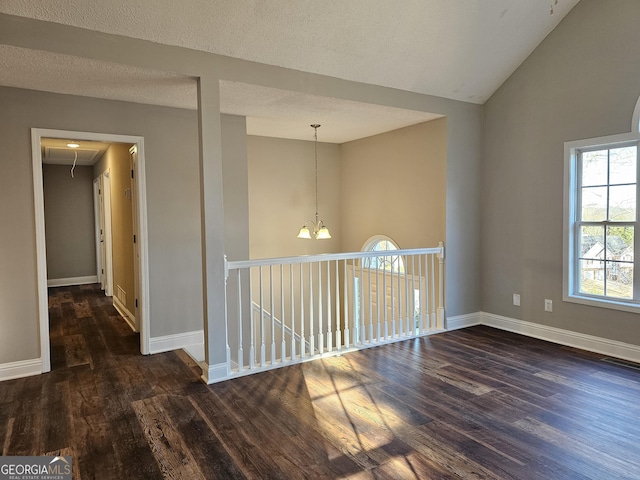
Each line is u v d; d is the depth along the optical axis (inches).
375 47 143.3
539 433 100.7
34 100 139.2
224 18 119.0
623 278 151.3
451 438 98.9
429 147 195.8
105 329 197.2
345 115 182.1
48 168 321.7
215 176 131.7
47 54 110.1
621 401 117.0
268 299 238.2
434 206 194.7
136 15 112.1
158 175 162.1
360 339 176.9
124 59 117.0
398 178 215.8
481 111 194.5
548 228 171.3
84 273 337.4
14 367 137.6
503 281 189.8
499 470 86.5
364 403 117.3
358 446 95.9
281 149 240.7
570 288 165.2
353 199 250.1
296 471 86.8
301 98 153.6
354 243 249.8
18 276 137.9
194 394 124.3
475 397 120.4
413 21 138.0
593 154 158.7
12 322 137.3
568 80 161.6
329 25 130.0
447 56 157.9
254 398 121.1
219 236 133.3
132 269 198.4
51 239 324.8
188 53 125.7
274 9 120.3
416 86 169.3
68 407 116.3
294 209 245.9
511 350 161.0
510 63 174.7
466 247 193.8
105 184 272.5
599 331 157.1
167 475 85.9
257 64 136.9
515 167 182.2
